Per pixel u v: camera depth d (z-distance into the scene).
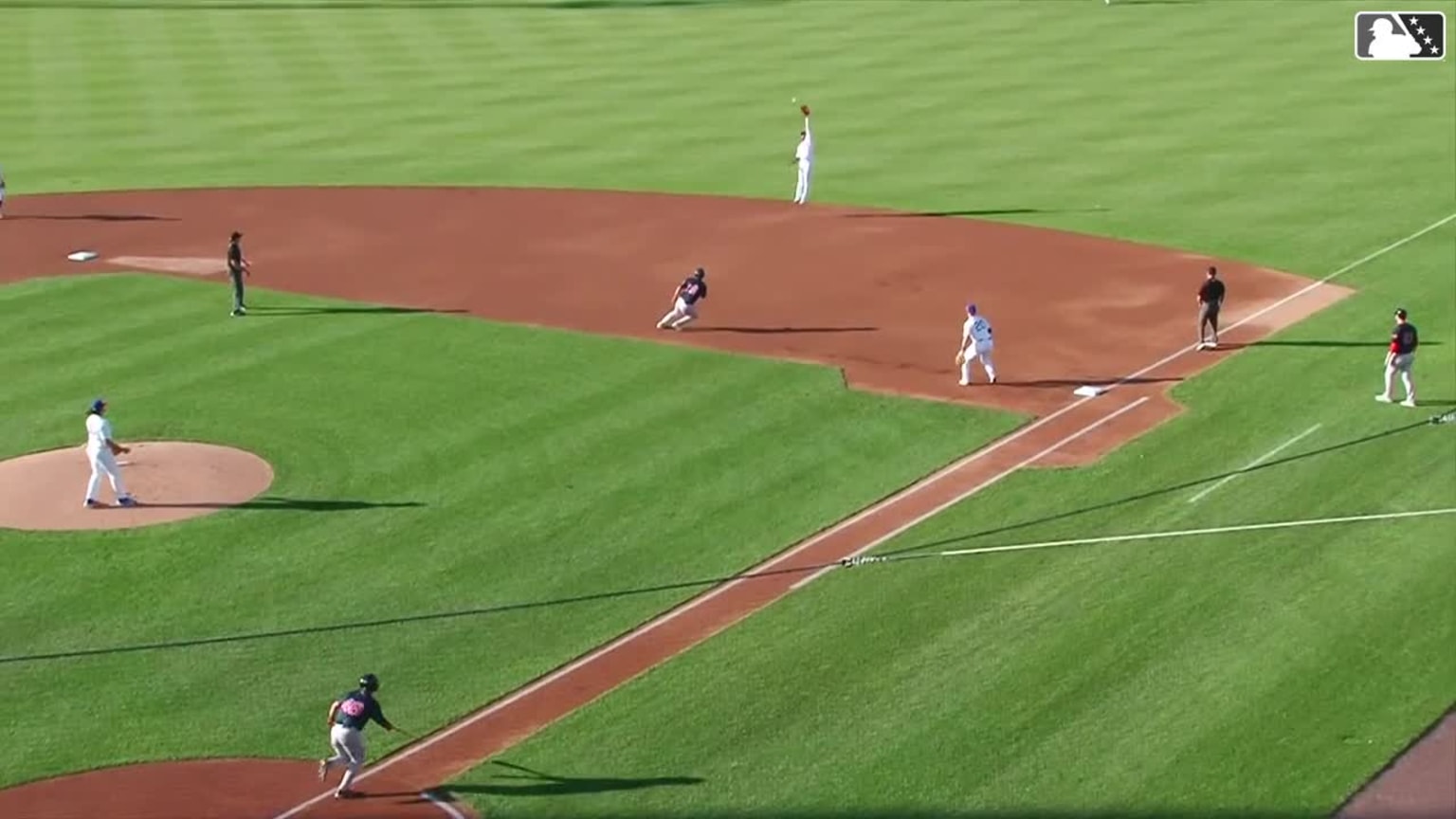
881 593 78.50
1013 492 89.56
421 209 150.88
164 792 64.19
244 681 72.00
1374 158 163.88
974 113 186.00
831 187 156.50
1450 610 75.88
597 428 99.06
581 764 65.62
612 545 83.88
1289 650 72.81
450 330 117.19
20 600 78.69
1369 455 93.44
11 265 133.62
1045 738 66.62
